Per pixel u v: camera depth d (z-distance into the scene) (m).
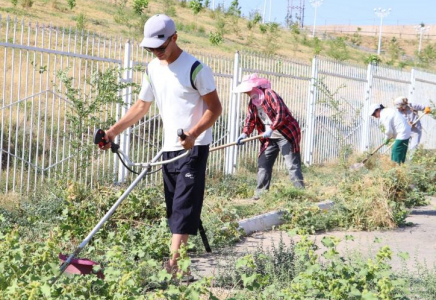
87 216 7.45
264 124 10.31
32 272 4.64
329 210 9.33
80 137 9.43
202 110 5.57
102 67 10.33
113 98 9.23
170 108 5.57
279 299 4.95
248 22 49.47
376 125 18.06
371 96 17.75
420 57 62.69
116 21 33.03
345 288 4.58
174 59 5.48
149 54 11.43
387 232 8.77
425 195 11.95
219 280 5.70
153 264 4.78
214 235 7.37
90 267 5.14
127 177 10.27
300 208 9.01
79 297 4.29
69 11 33.81
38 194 8.74
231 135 12.96
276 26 50.50
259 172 10.47
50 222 7.46
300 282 4.84
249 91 10.08
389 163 11.89
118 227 7.38
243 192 11.02
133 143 10.50
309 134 15.27
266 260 5.96
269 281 5.58
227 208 8.63
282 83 14.50
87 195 8.25
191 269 6.09
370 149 16.67
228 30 44.41
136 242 6.70
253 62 13.61
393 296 4.71
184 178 5.55
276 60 14.28
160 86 5.57
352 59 51.78
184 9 53.53
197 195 5.62
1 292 4.09
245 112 13.38
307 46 50.19
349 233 8.69
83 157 9.45
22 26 8.89
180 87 5.47
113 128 5.57
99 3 39.69
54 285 4.27
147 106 5.77
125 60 10.55
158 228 7.14
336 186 10.58
